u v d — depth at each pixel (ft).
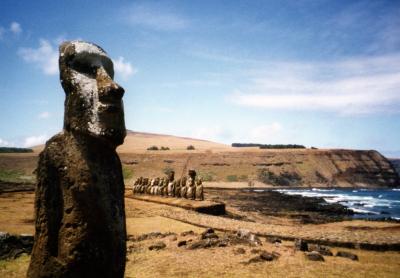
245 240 42.01
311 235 48.44
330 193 252.42
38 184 18.42
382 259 38.34
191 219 64.03
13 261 32.99
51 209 17.90
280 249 38.78
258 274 29.96
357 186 334.65
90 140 18.22
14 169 287.07
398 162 586.45
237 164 334.65
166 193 104.88
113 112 17.95
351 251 42.37
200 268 31.60
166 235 47.44
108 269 17.72
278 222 88.12
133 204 91.81
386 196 224.33
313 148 413.39
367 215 124.06
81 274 17.10
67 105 18.69
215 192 207.31
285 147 421.59
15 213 67.31
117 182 19.21
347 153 382.01
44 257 17.60
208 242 39.88
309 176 336.70
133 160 323.16
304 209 131.95
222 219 64.34
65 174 17.75
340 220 96.63
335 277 29.58
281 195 192.95
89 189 17.61
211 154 345.51
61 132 18.86
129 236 47.03
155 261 33.94
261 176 318.24
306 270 31.19
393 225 71.61
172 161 329.11
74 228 17.22
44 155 18.39
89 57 19.03
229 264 32.71
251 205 137.18
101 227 17.71
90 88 18.28
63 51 19.08
